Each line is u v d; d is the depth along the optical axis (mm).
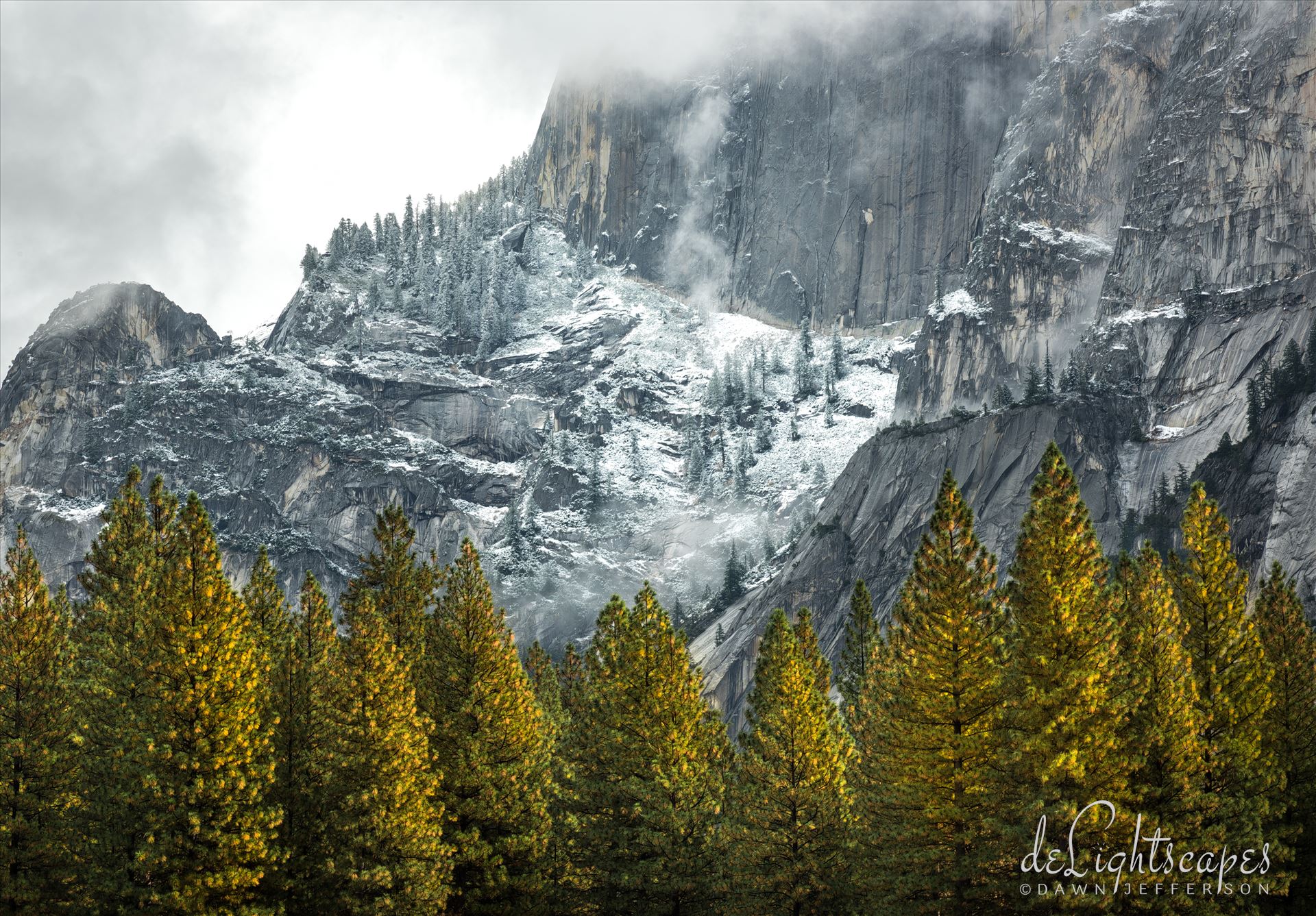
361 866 60375
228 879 55531
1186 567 63219
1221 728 60312
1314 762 61219
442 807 64188
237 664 58094
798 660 67312
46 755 56750
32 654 58438
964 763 58562
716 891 67188
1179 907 54781
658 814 67312
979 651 59219
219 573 59000
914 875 58469
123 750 57125
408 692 63969
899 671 64250
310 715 62594
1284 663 63125
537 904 66125
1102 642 57281
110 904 55875
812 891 64938
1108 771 55875
